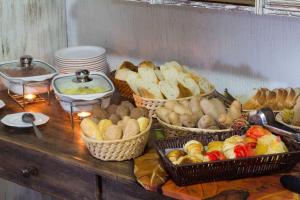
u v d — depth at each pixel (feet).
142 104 6.01
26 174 5.60
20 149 5.60
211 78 6.92
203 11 6.68
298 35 6.07
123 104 5.66
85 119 5.16
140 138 5.04
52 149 5.41
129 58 7.60
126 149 5.02
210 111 5.51
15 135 5.76
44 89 6.64
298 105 5.55
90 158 5.19
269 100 5.85
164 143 4.96
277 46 6.26
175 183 4.63
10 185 7.74
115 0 7.44
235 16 6.45
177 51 7.09
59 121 6.08
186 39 6.95
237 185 4.58
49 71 6.61
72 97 5.76
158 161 5.02
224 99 6.14
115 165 5.04
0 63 6.76
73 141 5.58
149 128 5.16
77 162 5.13
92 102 5.89
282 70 6.32
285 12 4.96
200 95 5.99
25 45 7.39
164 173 4.78
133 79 6.15
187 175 4.50
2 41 7.06
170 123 5.48
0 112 6.36
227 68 6.73
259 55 6.43
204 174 4.53
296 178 4.50
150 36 7.27
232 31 6.54
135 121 5.05
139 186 4.82
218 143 4.87
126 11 7.38
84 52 7.36
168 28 7.07
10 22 7.11
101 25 7.70
